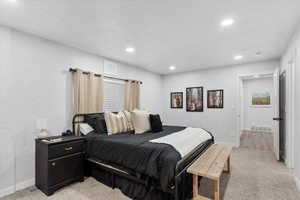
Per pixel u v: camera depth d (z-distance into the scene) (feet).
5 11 6.39
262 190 7.53
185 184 6.59
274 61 13.46
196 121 17.42
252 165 10.56
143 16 6.89
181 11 6.51
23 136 8.05
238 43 9.89
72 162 8.18
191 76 17.76
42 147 7.62
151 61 13.96
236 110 15.23
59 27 7.79
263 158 11.93
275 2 5.93
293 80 9.19
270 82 23.02
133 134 9.62
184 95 18.24
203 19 7.13
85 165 9.12
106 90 12.92
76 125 10.21
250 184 8.09
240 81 15.85
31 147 8.31
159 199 6.36
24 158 8.04
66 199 6.95
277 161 11.28
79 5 6.07
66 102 10.02
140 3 5.98
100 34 8.60
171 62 14.29
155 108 18.53
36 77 8.62
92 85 11.16
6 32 7.55
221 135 15.94
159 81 19.31
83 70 11.07
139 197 6.86
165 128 11.75
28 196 7.21
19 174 7.86
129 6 6.17
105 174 8.31
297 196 7.04
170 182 5.79
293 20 7.17
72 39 9.20
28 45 8.34
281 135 11.94
